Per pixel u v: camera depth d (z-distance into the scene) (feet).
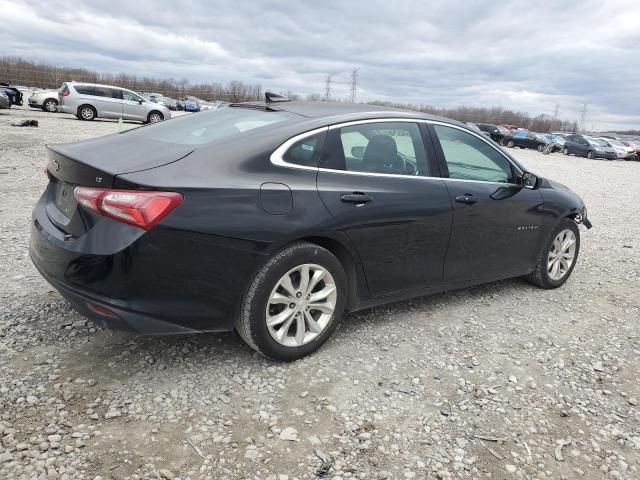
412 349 11.69
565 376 11.07
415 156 12.39
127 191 8.59
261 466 7.70
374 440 8.50
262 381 9.88
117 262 8.54
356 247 10.98
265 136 10.32
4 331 10.87
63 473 7.19
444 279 13.15
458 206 12.77
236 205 9.27
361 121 11.58
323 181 10.52
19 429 7.97
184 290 9.01
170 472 7.42
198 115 12.70
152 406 8.86
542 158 95.55
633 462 8.48
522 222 14.73
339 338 11.91
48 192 10.96
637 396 10.49
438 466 8.03
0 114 71.97
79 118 75.10
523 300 15.48
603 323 14.19
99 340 10.85
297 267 10.12
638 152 115.34
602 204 38.58
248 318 9.78
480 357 11.60
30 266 14.70
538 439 8.87
